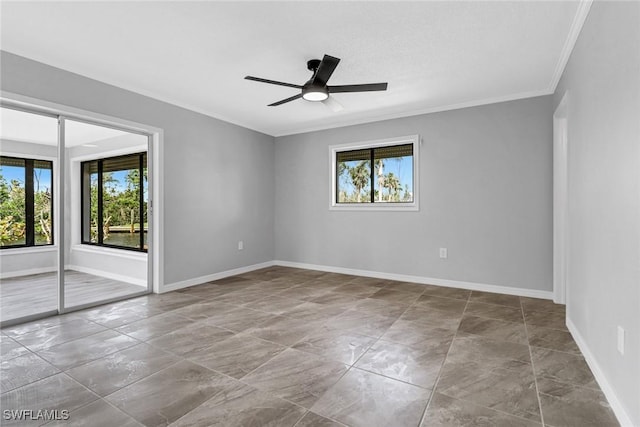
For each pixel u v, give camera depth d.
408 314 3.24
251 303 3.62
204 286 4.37
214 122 4.72
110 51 2.86
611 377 1.77
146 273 4.04
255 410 1.70
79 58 2.98
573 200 2.68
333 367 2.17
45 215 3.25
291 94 3.93
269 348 2.46
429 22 2.41
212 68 3.21
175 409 1.71
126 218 3.88
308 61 3.04
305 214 5.62
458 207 4.29
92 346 2.48
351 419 1.63
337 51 2.86
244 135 5.27
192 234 4.40
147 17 2.35
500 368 2.15
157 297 3.84
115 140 3.69
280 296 3.90
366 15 2.33
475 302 3.65
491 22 2.41
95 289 3.63
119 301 3.67
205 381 1.99
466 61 3.05
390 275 4.81
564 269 3.59
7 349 2.43
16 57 2.82
